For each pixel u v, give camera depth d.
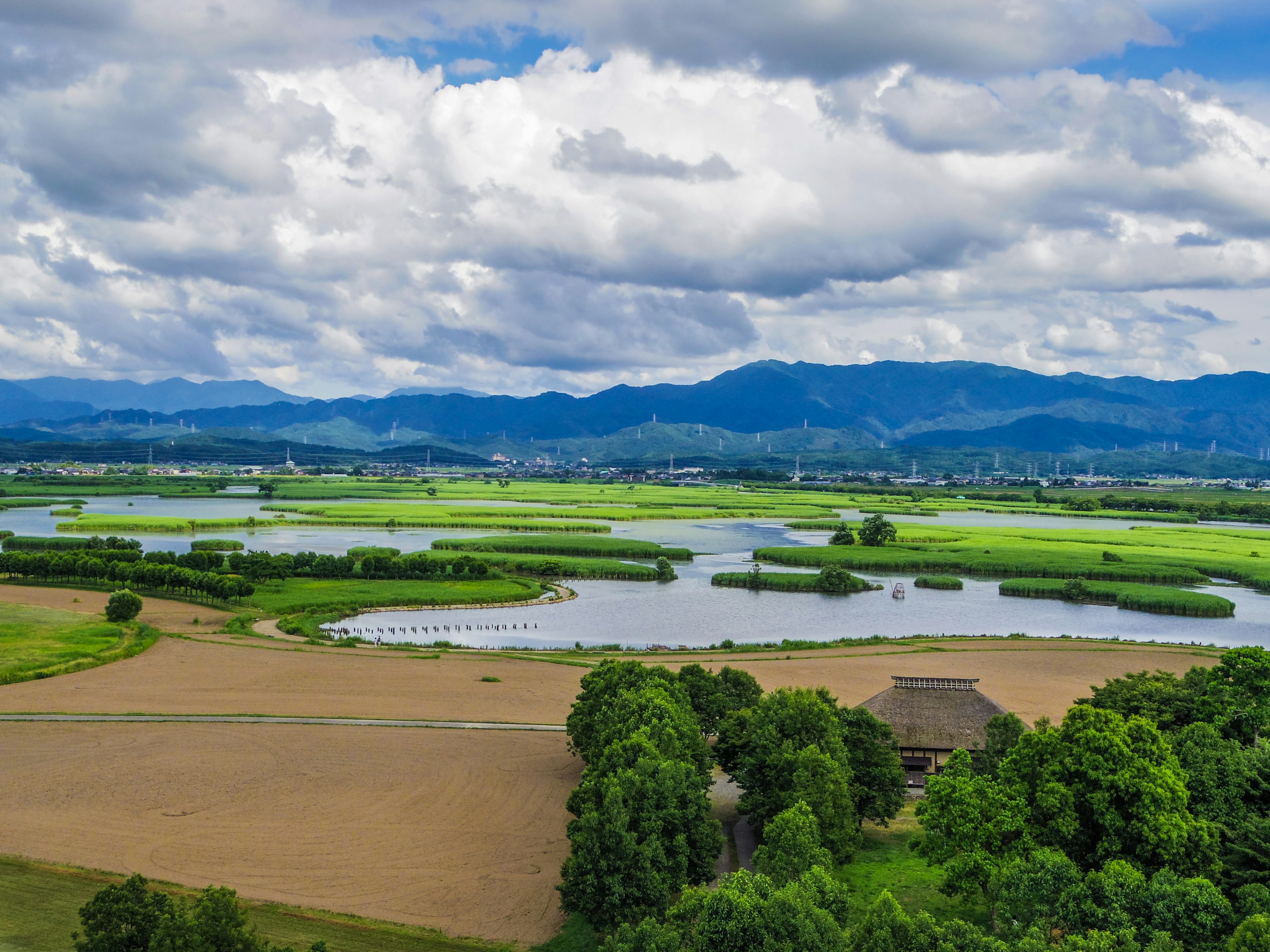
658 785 83.19
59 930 75.88
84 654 167.62
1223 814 83.94
